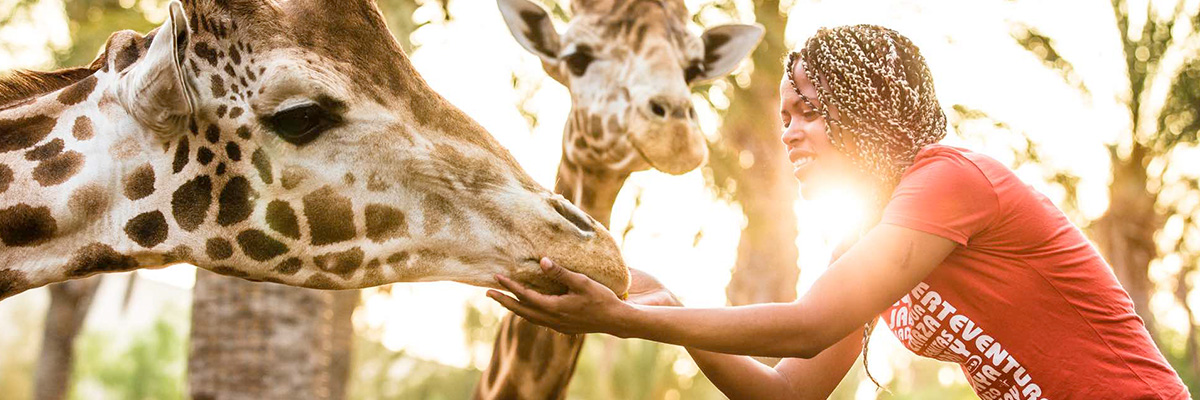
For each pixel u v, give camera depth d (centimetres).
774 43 849
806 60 246
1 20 868
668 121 336
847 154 244
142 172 238
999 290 233
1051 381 234
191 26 234
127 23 818
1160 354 243
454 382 1988
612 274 242
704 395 1658
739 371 273
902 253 225
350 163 236
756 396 277
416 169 239
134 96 232
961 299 238
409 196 239
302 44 236
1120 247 1184
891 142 238
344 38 241
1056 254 231
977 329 238
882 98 237
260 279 243
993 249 232
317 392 655
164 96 229
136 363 3553
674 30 360
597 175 353
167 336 3644
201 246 238
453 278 243
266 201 236
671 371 1672
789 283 1038
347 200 237
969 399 2691
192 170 237
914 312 248
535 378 340
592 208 358
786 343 223
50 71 254
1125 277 1185
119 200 238
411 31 776
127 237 238
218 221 237
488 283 242
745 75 878
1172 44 1111
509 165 248
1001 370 239
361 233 238
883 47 239
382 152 237
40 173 236
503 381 346
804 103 248
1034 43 1030
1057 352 233
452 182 241
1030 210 231
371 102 238
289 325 642
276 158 235
